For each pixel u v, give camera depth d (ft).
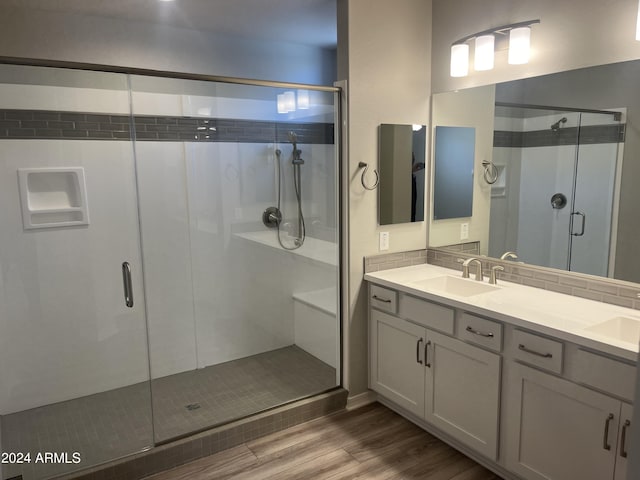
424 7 9.55
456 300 7.45
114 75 9.52
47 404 9.46
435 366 8.08
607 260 7.18
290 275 11.53
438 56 9.62
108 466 7.43
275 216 11.55
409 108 9.62
